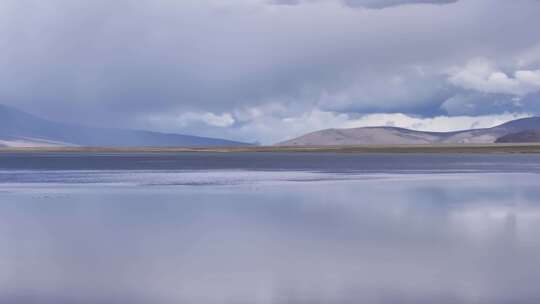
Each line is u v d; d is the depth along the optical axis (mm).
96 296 15602
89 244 23484
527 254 20734
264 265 19375
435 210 34438
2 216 32344
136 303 14945
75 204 38656
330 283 16844
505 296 15273
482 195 44344
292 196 43906
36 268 19047
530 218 30578
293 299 15242
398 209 35125
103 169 96938
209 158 184500
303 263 19594
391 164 120688
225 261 20047
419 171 87750
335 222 29438
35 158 183000
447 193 46188
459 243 23062
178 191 49062
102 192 48281
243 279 17406
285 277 17594
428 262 19516
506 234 25188
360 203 38625
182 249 22297
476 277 17328
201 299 15266
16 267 19219
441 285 16469
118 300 15219
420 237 24547
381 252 21375
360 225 28359
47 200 41406
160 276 17828
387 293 15719
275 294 15727
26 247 22859
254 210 34906
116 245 23219
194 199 41781
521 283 16594
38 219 31062
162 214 33125
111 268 19000
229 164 122688
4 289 16328
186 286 16578
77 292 16000
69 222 29938
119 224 29062
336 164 121062
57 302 15055
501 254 20766
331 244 23078
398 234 25422
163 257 20781
